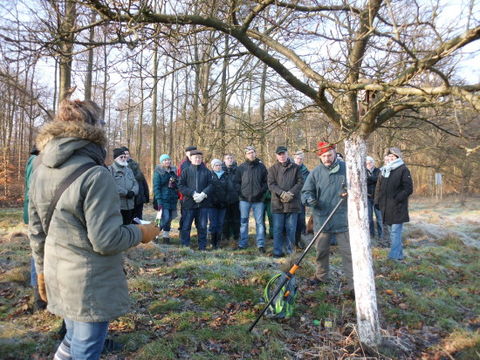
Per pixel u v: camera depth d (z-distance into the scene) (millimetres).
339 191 4711
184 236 6688
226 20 3332
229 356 3309
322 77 3004
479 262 6793
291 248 6332
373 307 3562
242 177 6762
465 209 15602
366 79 3064
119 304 2039
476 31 2062
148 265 5418
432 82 2869
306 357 3412
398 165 6254
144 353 3141
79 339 1975
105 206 1917
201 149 9578
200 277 4926
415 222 10445
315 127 5418
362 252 3549
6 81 2947
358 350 3508
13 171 19000
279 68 3246
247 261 5730
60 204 1926
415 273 5832
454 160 8852
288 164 6273
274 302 4004
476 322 4461
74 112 2051
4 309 3801
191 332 3586
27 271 4637
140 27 2951
